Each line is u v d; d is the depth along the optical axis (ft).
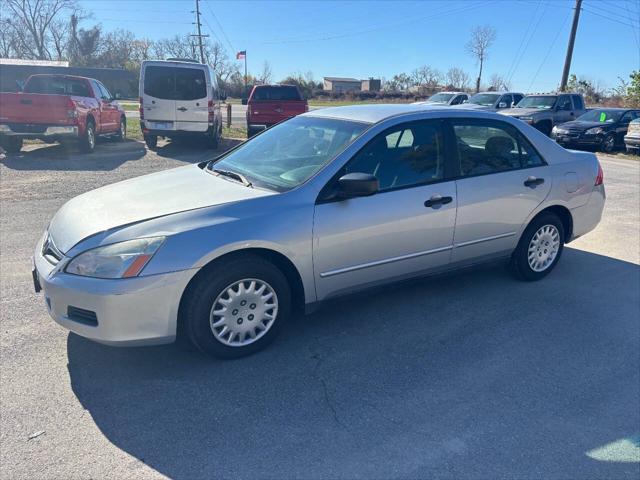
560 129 61.00
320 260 12.17
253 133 55.47
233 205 11.42
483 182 14.57
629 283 16.92
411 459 8.79
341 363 11.78
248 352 11.89
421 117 13.88
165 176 14.24
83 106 41.22
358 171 12.62
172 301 10.62
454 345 12.72
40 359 11.52
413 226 13.34
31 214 23.25
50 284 10.60
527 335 13.30
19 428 9.30
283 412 9.98
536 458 8.89
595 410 10.29
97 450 8.82
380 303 14.98
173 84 45.32
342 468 8.55
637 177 39.78
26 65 143.74
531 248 16.39
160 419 9.68
